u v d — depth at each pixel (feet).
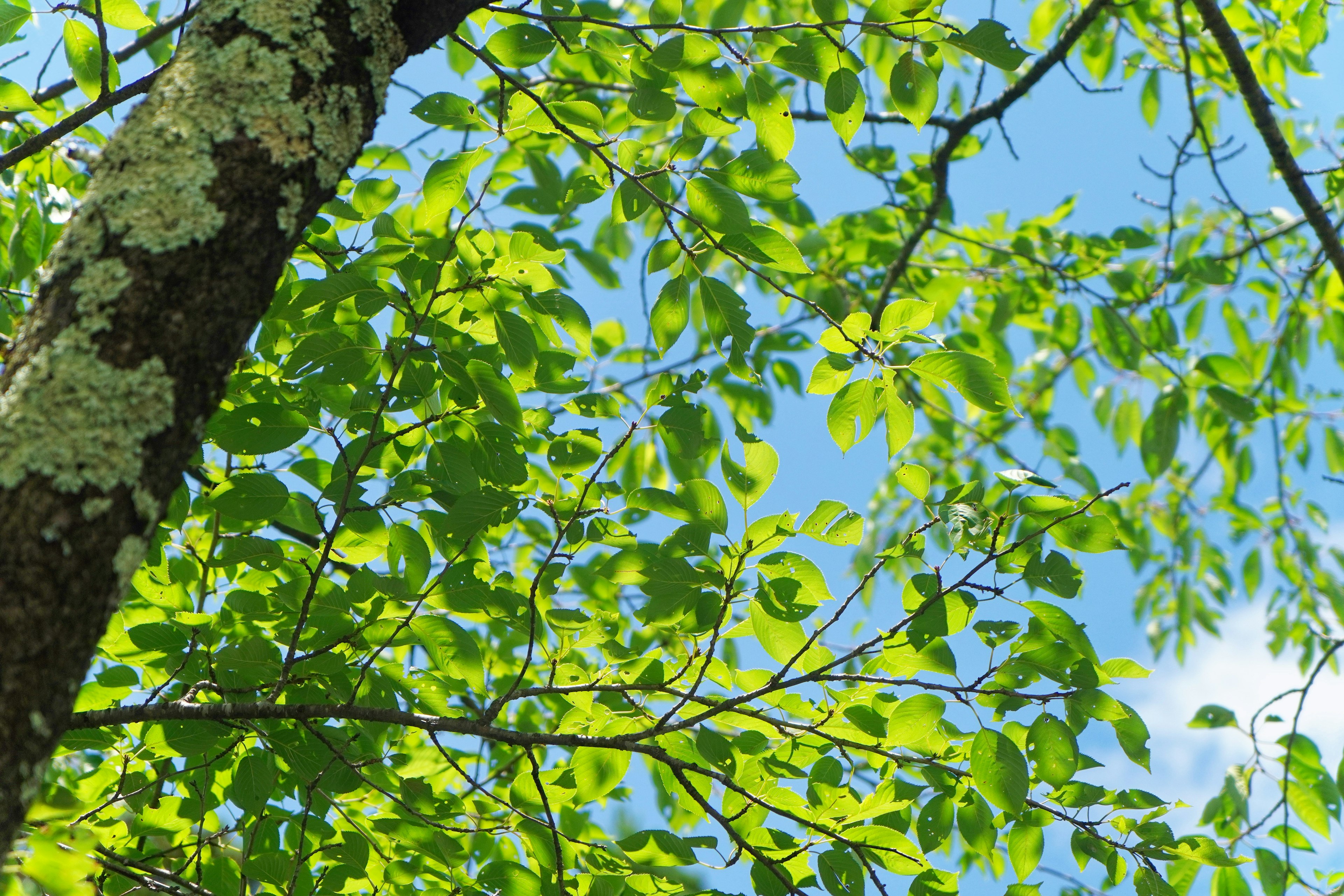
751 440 5.49
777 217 12.43
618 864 5.90
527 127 6.13
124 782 5.85
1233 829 8.87
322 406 6.08
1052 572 5.20
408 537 5.74
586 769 5.84
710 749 5.62
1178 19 9.93
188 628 6.04
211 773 6.43
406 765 6.33
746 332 5.85
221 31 3.19
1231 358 12.81
